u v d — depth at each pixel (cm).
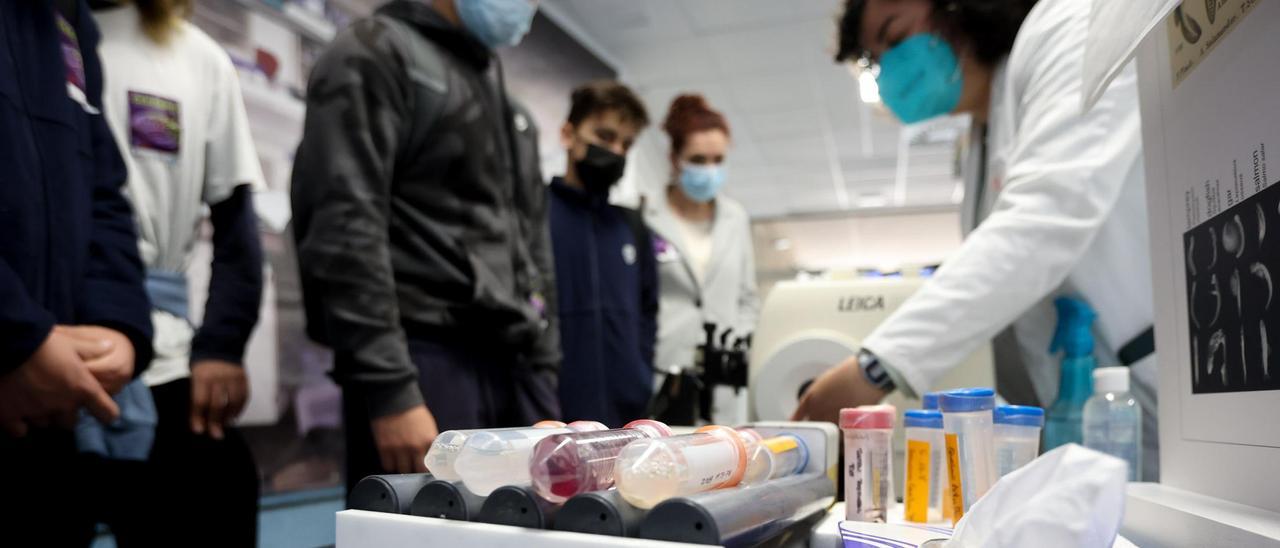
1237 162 55
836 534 55
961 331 87
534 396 129
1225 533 47
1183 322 65
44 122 83
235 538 123
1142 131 73
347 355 103
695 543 38
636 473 40
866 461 62
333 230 104
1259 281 52
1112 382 86
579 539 39
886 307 106
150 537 113
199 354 125
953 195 799
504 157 129
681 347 240
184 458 119
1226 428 58
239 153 136
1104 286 99
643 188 586
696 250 267
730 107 548
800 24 428
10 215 74
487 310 116
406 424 102
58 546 94
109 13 121
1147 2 50
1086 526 38
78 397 74
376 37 111
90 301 86
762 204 834
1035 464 41
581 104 220
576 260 211
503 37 131
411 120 114
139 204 119
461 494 43
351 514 45
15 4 81
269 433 241
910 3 119
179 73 127
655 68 490
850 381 89
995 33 114
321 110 108
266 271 240
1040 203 88
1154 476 98
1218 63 57
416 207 115
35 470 90
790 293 111
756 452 53
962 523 43
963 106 127
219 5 226
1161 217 69
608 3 408
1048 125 91
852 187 766
